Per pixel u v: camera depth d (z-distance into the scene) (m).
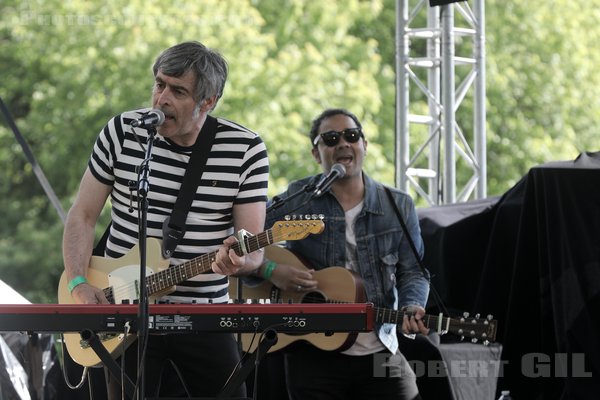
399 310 7.40
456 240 9.22
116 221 7.06
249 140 6.97
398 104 11.59
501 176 21.80
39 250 21.45
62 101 21.17
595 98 23.03
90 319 6.12
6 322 6.12
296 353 7.82
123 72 20.73
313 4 21.97
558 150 22.02
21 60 22.44
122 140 6.96
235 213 6.96
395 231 8.00
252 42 20.69
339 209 8.02
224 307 6.10
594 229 8.00
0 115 22.23
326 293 7.90
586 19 23.58
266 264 8.05
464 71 22.61
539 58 22.73
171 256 6.86
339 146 7.99
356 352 7.68
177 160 6.91
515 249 8.69
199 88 6.70
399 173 11.57
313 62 20.81
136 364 6.88
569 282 8.04
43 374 9.06
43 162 21.47
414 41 23.48
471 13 11.73
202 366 6.89
